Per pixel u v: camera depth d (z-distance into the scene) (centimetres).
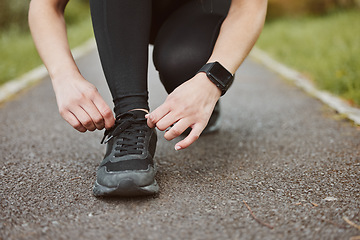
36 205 117
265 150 171
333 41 476
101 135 199
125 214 111
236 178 138
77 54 606
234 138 190
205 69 118
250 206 116
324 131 197
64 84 119
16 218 109
